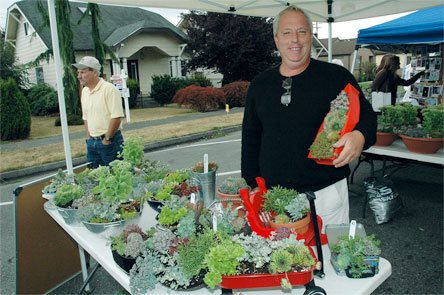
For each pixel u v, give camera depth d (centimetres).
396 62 510
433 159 303
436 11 532
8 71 1565
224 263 110
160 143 809
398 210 362
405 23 499
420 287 250
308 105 173
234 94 1451
